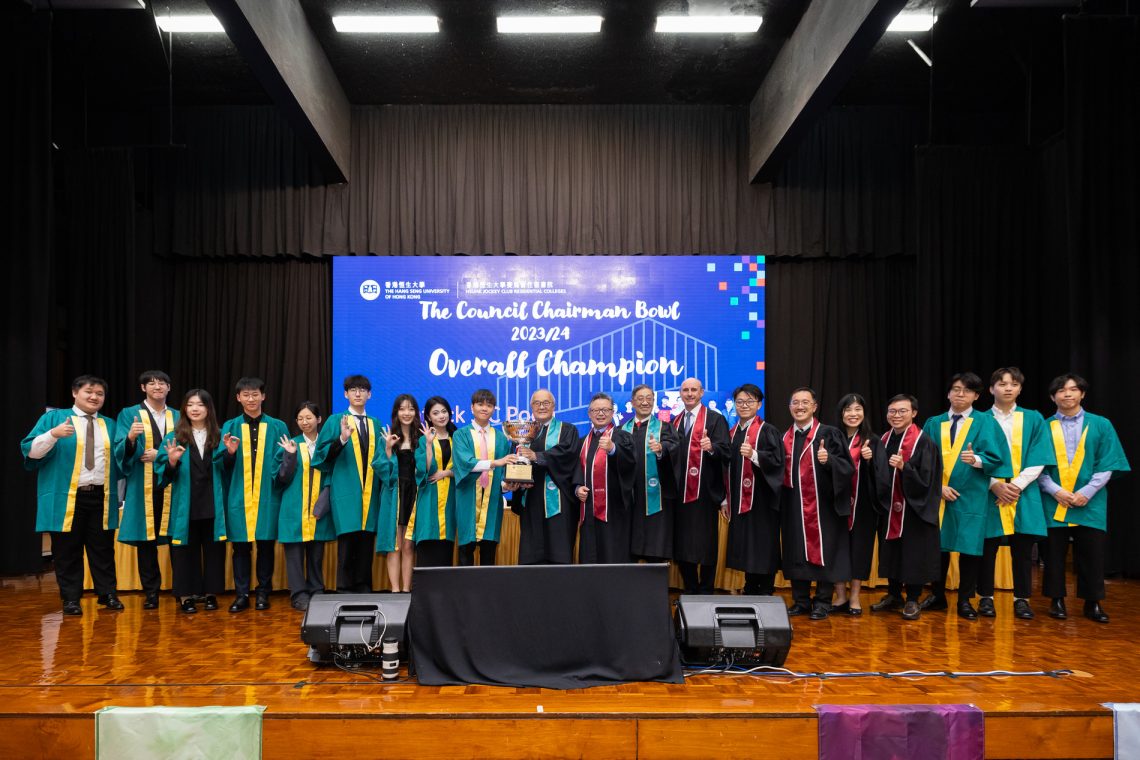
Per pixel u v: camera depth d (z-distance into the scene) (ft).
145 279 25.30
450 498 15.87
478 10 20.02
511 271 24.35
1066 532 15.33
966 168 24.64
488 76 23.24
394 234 24.76
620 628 10.79
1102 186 20.84
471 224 24.59
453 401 24.07
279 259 25.41
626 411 24.06
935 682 10.62
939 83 24.20
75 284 23.95
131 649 12.42
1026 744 9.38
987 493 15.31
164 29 21.20
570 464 15.75
